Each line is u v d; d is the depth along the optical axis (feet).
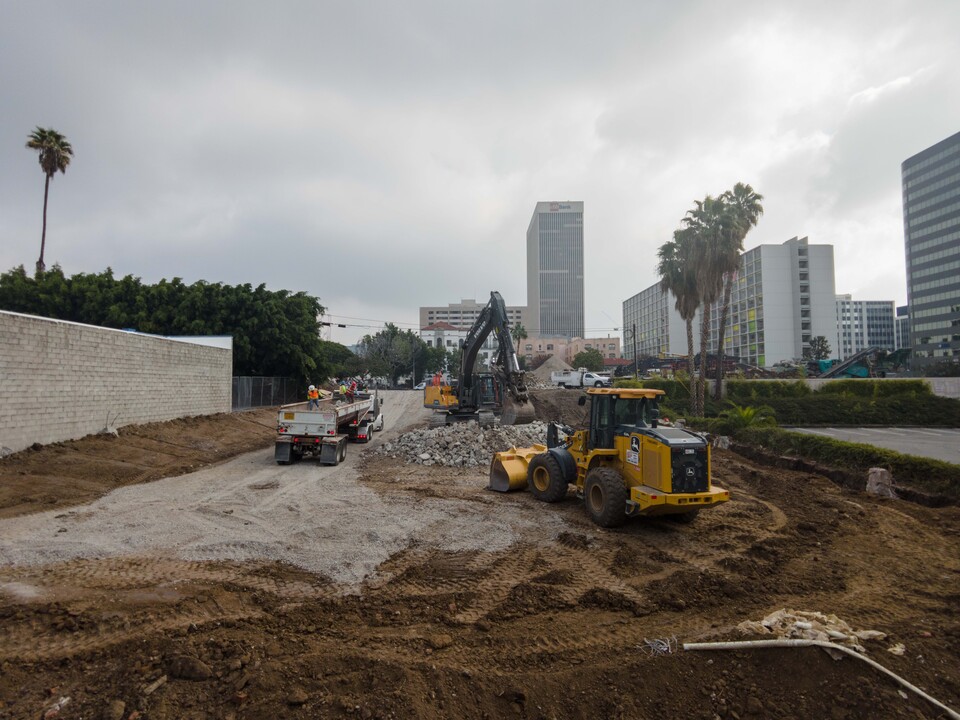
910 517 32.65
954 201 349.20
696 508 28.02
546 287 581.53
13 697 13.74
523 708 13.82
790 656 15.26
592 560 24.99
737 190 100.73
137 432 57.98
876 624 18.15
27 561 23.63
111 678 14.48
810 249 376.27
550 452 36.91
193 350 75.36
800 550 26.61
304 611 19.10
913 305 377.71
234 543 26.58
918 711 13.43
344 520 31.30
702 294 102.89
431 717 13.12
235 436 71.20
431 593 20.93
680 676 14.88
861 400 122.52
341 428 67.51
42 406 45.47
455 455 53.57
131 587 20.94
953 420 114.83
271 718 12.86
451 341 412.77
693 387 112.06
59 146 132.26
